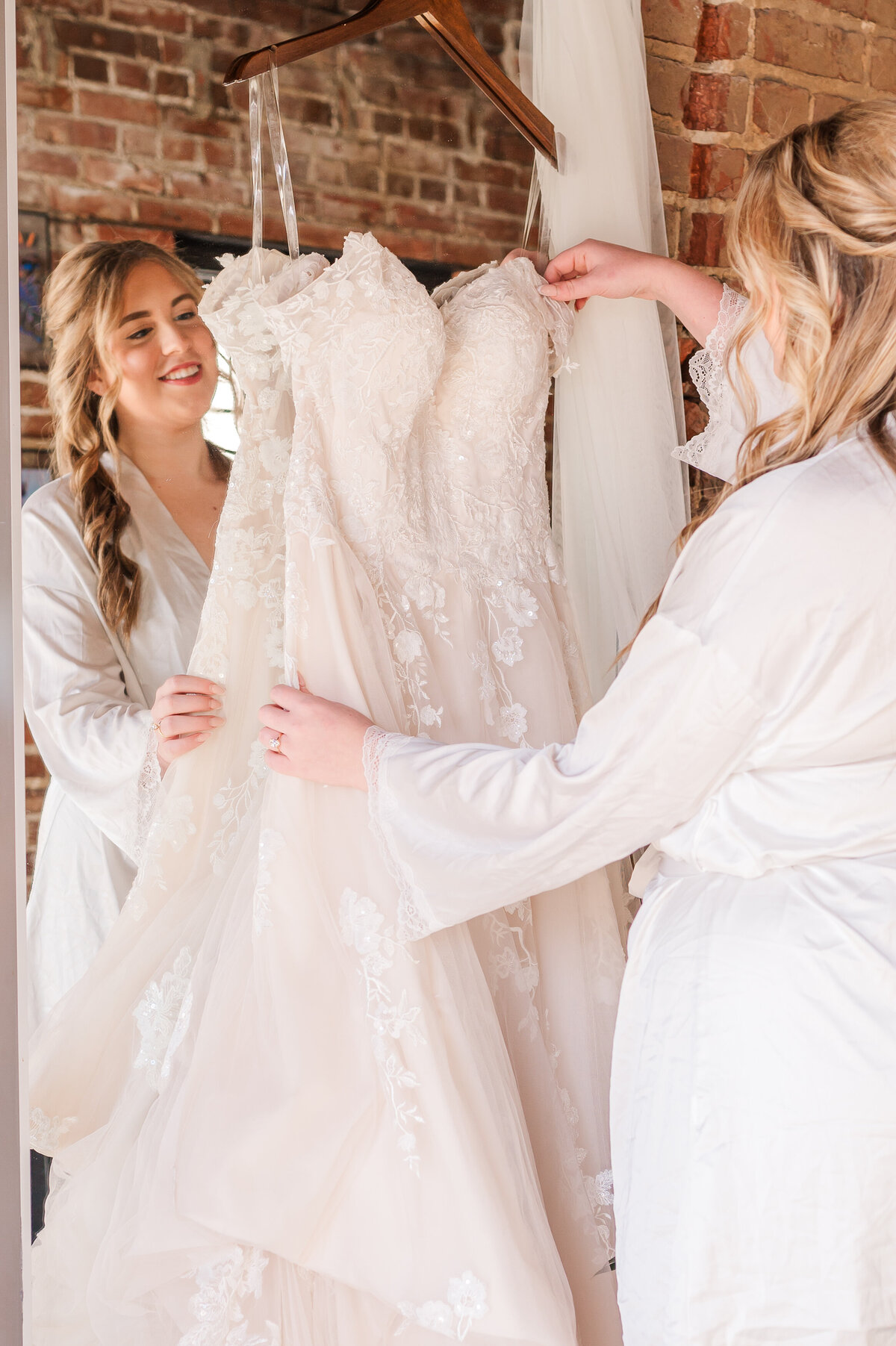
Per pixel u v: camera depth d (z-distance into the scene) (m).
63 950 1.48
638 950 1.23
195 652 1.46
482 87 1.67
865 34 2.43
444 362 1.58
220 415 1.60
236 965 1.34
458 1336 1.23
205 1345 1.21
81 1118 1.46
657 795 1.14
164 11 1.53
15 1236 1.30
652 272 1.69
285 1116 1.27
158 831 1.44
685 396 2.30
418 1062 1.28
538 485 1.71
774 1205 1.03
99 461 1.49
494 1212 1.25
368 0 1.53
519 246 2.11
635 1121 1.18
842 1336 1.00
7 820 1.30
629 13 1.84
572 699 1.70
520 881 1.23
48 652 1.46
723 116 2.25
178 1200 1.24
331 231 1.84
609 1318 1.45
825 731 1.07
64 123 1.45
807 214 1.06
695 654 1.08
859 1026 1.02
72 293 1.46
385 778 1.27
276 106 1.44
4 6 1.26
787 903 1.09
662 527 1.88
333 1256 1.28
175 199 1.56
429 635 1.52
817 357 1.09
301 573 1.39
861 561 1.04
